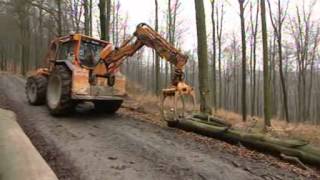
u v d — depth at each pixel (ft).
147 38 35.47
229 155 26.17
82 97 36.35
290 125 56.29
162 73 146.00
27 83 46.01
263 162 24.94
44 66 46.03
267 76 53.93
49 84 39.70
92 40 39.01
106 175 21.45
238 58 147.64
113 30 115.34
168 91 34.53
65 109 37.04
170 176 21.63
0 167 20.15
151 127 34.65
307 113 134.31
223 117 55.16
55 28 111.75
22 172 18.93
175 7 105.60
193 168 23.07
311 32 113.70
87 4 86.38
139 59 179.42
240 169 23.22
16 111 39.75
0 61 171.83
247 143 28.25
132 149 26.81
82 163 23.39
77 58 37.63
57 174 21.36
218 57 118.93
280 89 144.46
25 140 24.63
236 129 30.63
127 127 34.24
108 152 25.86
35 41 139.03
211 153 26.48
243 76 67.41
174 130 33.65
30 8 114.52
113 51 37.86
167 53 34.22
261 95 178.70
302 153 24.86
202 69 38.27
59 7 92.48
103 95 37.88
